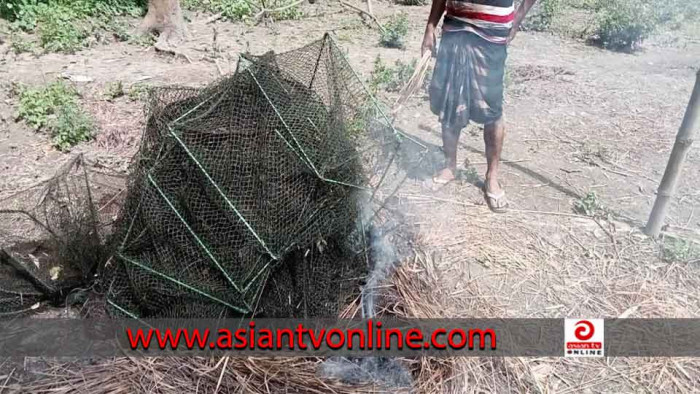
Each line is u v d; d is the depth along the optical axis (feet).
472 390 9.34
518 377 9.60
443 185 14.99
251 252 9.54
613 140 18.49
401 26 29.30
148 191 9.52
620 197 15.15
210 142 9.50
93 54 24.31
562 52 29.19
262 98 9.89
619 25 29.71
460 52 13.14
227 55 25.61
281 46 28.04
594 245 13.03
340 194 9.87
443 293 11.17
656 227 13.23
